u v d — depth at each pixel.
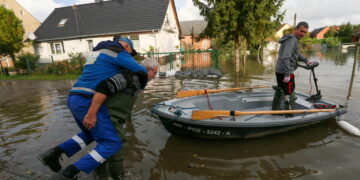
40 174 2.57
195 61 16.09
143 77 2.26
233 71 11.02
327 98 5.36
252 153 2.97
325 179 2.39
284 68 3.42
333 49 27.62
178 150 3.07
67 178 2.00
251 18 8.05
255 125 3.09
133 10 17.69
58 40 18.08
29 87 9.18
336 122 3.90
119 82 2.01
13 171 2.65
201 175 2.51
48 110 5.24
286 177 2.45
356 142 3.20
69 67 12.69
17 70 14.34
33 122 4.39
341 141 3.25
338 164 2.66
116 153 2.22
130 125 3.95
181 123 3.21
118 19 17.48
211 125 3.06
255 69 11.60
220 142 3.30
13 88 9.25
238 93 4.65
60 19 19.31
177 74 9.95
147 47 16.39
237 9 8.24
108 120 2.09
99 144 2.12
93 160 2.04
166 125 3.46
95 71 2.03
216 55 10.82
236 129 3.13
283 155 2.90
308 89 6.43
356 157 2.80
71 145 2.41
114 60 2.06
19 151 3.16
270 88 6.64
